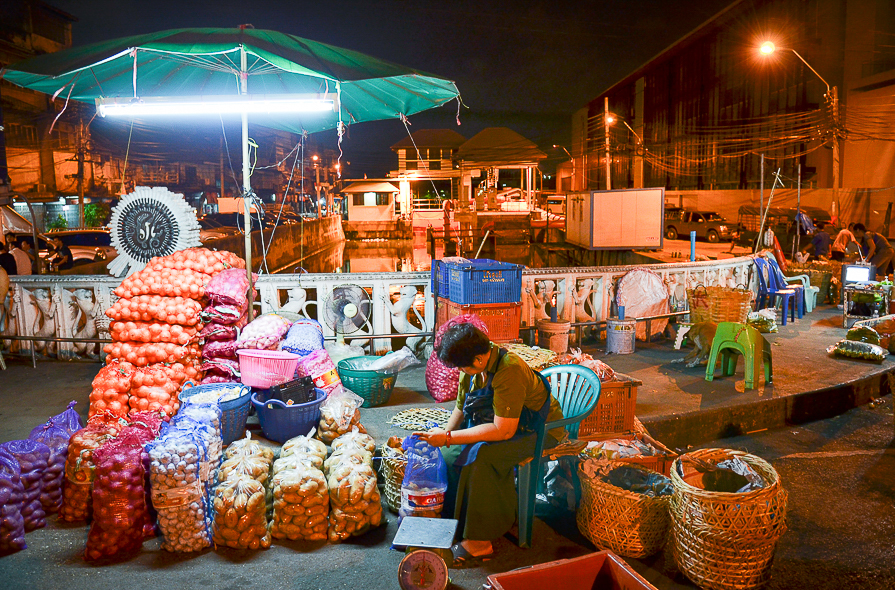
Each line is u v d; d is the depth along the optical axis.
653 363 7.14
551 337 7.09
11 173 42.03
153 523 3.57
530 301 7.69
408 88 6.08
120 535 3.33
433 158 62.91
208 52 4.38
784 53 39.38
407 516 3.36
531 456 3.40
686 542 3.13
